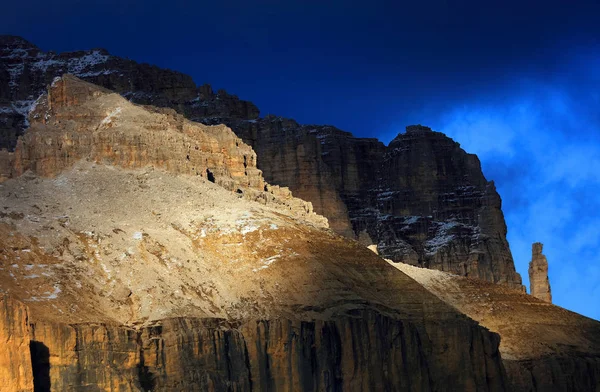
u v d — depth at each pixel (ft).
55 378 635.66
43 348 635.66
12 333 611.06
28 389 612.70
